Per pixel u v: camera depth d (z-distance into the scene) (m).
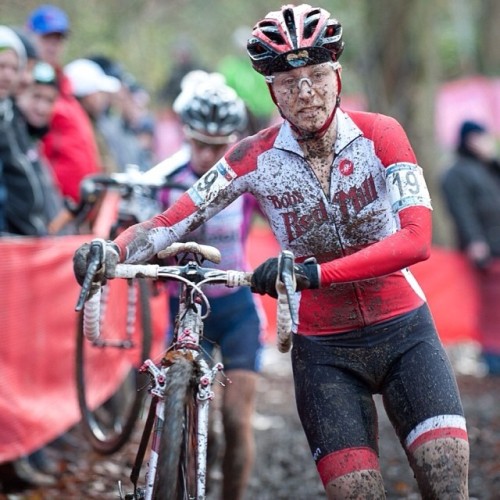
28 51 13.73
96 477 12.21
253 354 10.88
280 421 15.97
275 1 38.22
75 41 29.94
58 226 12.89
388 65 28.91
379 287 7.82
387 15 28.59
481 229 21.64
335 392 7.64
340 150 7.65
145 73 36.12
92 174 15.63
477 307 21.81
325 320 7.85
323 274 7.03
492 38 46.06
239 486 10.39
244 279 7.17
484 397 18.36
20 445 11.47
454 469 7.09
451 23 51.28
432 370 7.55
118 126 18.36
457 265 21.97
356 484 7.15
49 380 12.56
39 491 11.60
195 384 7.15
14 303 11.45
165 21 39.09
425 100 29.20
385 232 7.79
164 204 11.60
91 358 13.39
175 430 6.70
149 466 7.03
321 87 7.44
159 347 15.90
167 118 29.86
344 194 7.70
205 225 11.02
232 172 7.81
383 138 7.58
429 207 7.38
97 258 7.00
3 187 12.50
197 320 7.42
